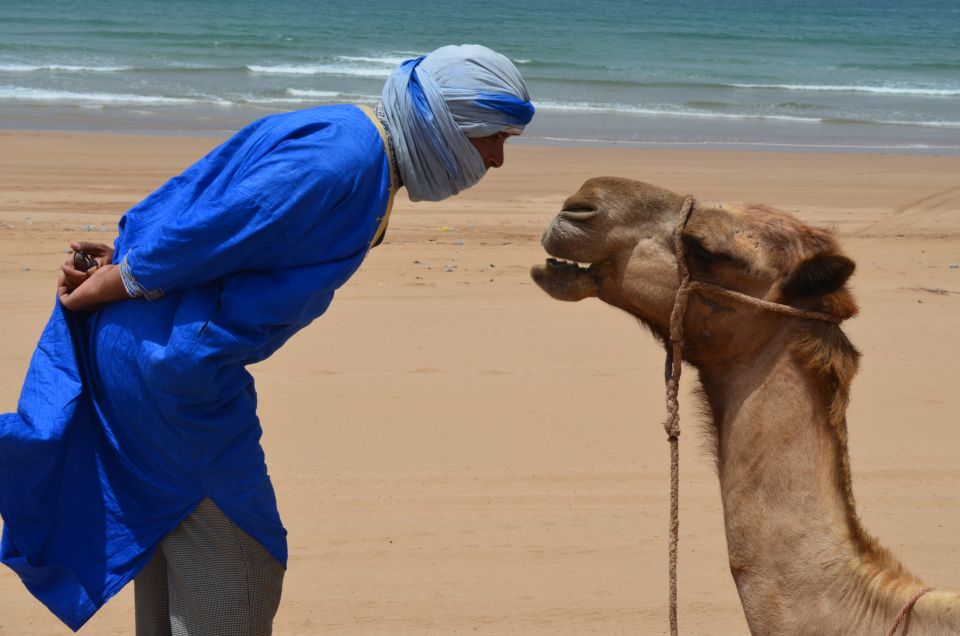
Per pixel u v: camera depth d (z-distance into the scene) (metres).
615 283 3.59
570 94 40.88
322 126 3.53
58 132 25.33
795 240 3.36
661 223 3.52
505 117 3.61
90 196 17.89
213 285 3.55
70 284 3.83
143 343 3.58
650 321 3.63
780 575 3.24
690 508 6.77
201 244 3.40
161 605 4.05
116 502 3.77
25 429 3.57
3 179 19.12
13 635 5.28
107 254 3.94
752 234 3.38
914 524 6.54
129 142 24.31
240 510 3.77
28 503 3.68
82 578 3.74
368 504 6.73
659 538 6.39
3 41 50.94
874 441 7.83
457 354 9.60
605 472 7.25
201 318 3.50
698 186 21.70
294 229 3.44
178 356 3.50
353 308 11.15
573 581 5.91
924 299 12.10
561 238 3.59
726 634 5.45
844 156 26.80
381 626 5.44
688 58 60.12
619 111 36.19
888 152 29.06
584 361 9.50
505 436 7.80
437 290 12.09
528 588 5.83
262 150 3.49
